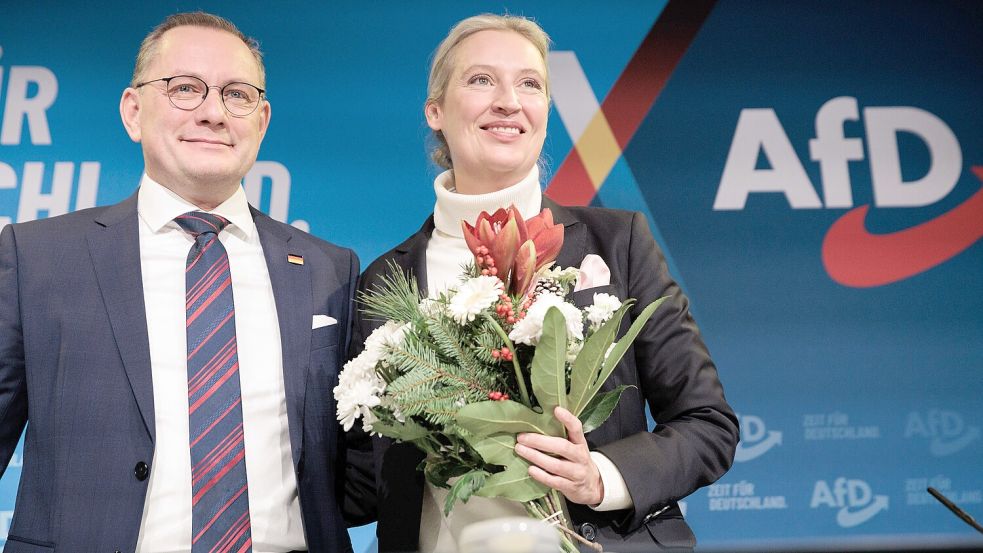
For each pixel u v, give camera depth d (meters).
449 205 2.02
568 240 2.00
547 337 1.45
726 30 3.51
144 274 1.94
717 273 3.43
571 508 1.77
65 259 1.90
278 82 3.43
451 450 1.58
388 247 3.42
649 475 1.68
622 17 3.49
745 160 3.47
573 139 3.44
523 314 1.54
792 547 0.87
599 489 1.64
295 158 3.42
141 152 3.38
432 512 1.79
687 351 1.91
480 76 2.01
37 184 3.34
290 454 1.92
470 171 2.03
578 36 3.48
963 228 3.49
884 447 3.43
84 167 3.36
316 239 2.18
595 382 1.58
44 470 1.80
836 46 3.52
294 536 1.91
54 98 3.37
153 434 1.80
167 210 1.98
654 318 1.92
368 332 2.02
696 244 3.44
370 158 3.44
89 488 1.78
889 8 3.54
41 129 3.36
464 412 1.47
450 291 1.61
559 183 3.42
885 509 3.41
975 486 3.42
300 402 1.93
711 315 3.42
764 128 3.48
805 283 3.45
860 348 3.45
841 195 3.48
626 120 3.46
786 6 3.52
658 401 1.95
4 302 1.87
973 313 3.47
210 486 1.81
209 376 1.86
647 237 2.03
